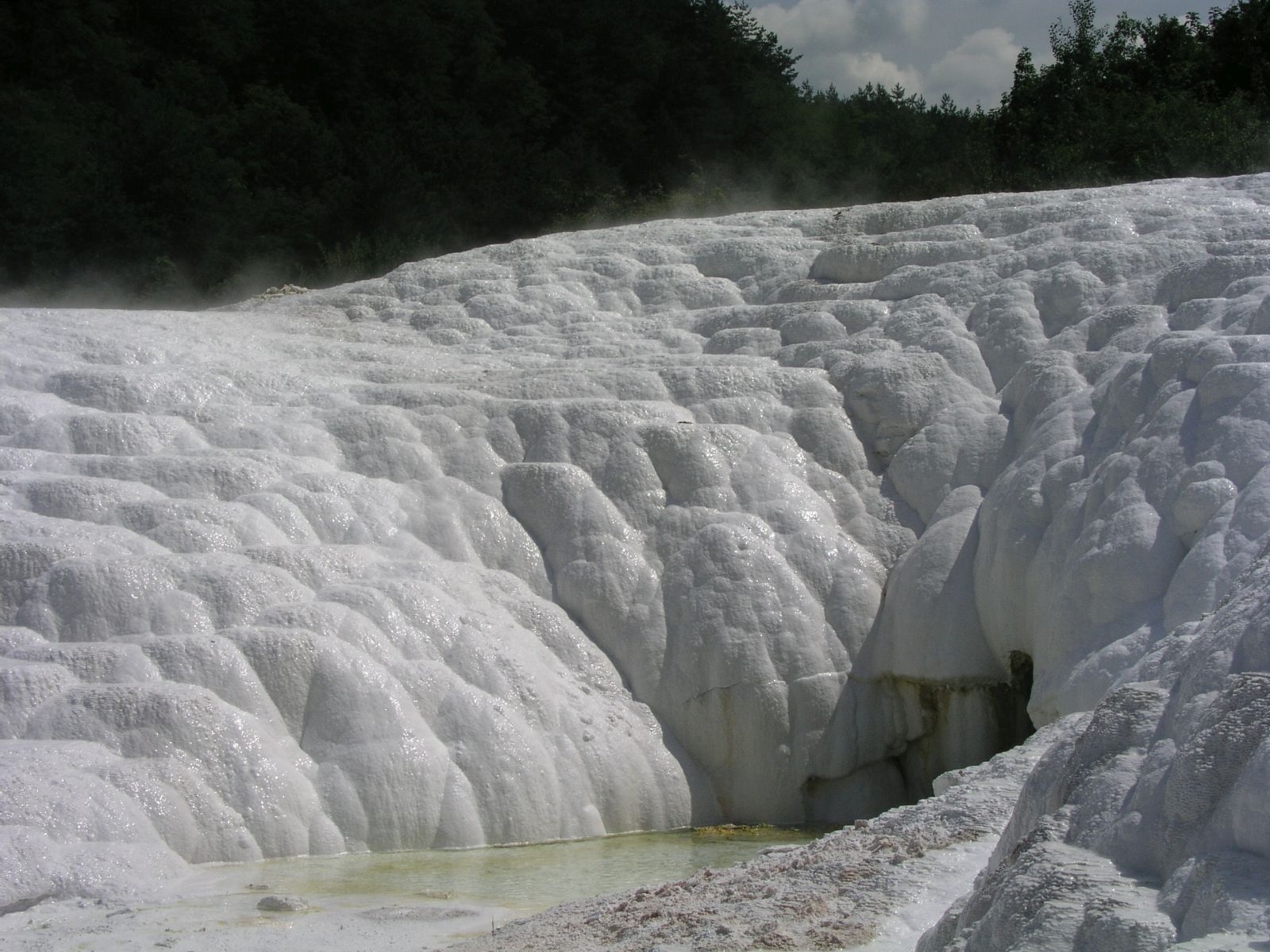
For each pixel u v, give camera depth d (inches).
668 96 1766.7
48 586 354.3
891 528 444.1
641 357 507.8
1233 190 529.7
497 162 1520.7
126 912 265.0
